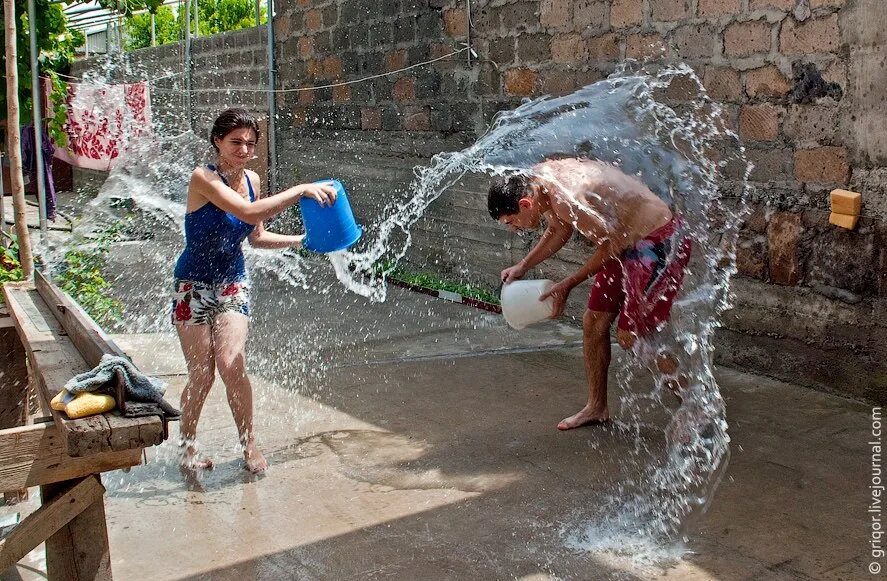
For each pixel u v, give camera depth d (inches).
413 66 301.0
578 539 121.7
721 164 195.5
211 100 450.6
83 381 90.0
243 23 703.1
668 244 152.1
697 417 159.5
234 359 142.2
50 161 410.3
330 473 146.5
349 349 225.3
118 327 249.3
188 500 136.9
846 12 165.6
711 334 199.2
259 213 138.8
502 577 112.1
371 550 119.9
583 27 230.1
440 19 284.8
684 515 128.0
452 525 126.9
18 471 87.8
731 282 195.2
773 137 183.6
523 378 196.4
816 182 175.9
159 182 462.0
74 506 90.0
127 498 137.7
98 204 474.3
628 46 217.6
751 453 149.4
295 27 369.1
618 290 155.6
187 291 142.5
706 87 197.3
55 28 331.6
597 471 144.5
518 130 253.1
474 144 277.6
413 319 257.4
